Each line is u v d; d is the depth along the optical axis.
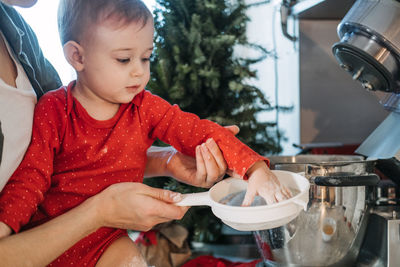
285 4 1.41
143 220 0.62
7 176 0.60
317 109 1.56
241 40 1.41
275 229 0.79
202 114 1.41
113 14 0.64
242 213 0.58
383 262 0.79
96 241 0.69
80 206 0.60
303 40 1.52
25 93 0.67
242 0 1.42
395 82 0.83
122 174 0.73
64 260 0.67
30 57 0.77
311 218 0.76
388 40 0.77
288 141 1.68
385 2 0.79
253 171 0.68
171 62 1.34
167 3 1.34
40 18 1.08
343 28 0.88
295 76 1.58
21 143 0.63
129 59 0.67
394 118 0.98
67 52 0.68
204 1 1.35
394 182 0.93
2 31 0.69
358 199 0.78
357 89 1.56
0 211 0.57
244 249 1.48
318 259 0.80
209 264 1.09
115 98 0.70
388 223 0.78
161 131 0.77
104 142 0.72
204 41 1.32
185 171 0.79
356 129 1.58
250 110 1.37
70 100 0.71
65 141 0.70
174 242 1.31
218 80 1.33
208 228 1.47
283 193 0.64
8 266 0.50
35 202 0.61
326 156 1.00
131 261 0.69
